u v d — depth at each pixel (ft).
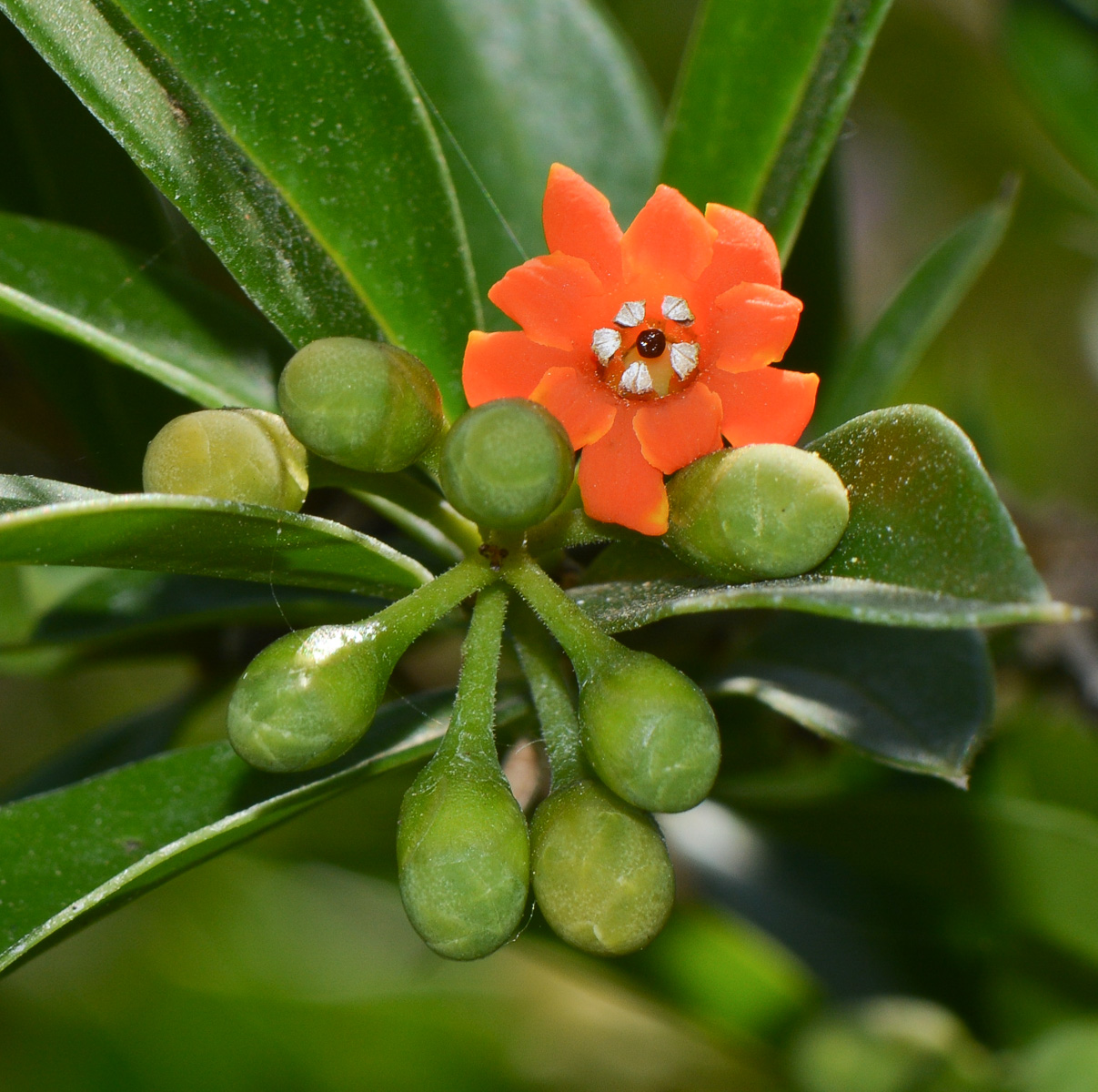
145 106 0.50
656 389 0.49
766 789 0.60
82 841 0.50
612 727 0.46
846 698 0.53
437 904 0.46
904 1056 0.64
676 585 0.50
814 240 0.60
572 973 0.69
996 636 0.62
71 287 0.56
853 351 0.60
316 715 0.46
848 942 0.65
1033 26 0.69
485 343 0.48
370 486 0.50
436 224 0.52
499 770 0.47
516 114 0.59
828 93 0.53
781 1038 0.65
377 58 0.51
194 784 0.51
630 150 0.60
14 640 0.59
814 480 0.47
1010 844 0.58
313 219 0.52
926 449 0.46
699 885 0.65
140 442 0.60
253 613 0.57
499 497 0.47
